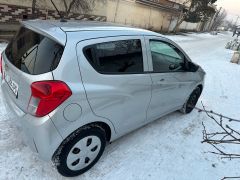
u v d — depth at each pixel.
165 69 3.75
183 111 4.95
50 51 2.44
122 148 3.56
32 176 2.80
